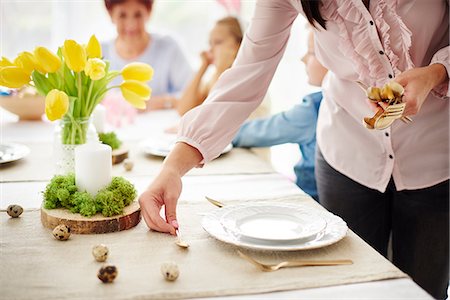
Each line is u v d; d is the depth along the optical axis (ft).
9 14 9.32
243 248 3.19
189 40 10.34
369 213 4.64
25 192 4.26
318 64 5.91
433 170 4.25
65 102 3.97
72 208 3.57
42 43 9.59
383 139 4.27
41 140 6.02
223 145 3.95
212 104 3.93
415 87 3.26
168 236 3.40
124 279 2.82
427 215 4.37
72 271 2.92
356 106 4.33
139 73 4.43
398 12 3.82
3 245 3.25
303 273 2.90
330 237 3.25
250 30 4.02
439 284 4.56
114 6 8.53
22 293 2.68
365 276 2.87
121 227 3.48
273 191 4.33
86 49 4.23
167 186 3.62
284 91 8.59
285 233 3.28
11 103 6.92
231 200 4.09
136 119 7.44
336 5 3.80
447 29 3.93
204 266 2.97
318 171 4.90
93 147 3.67
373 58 3.80
